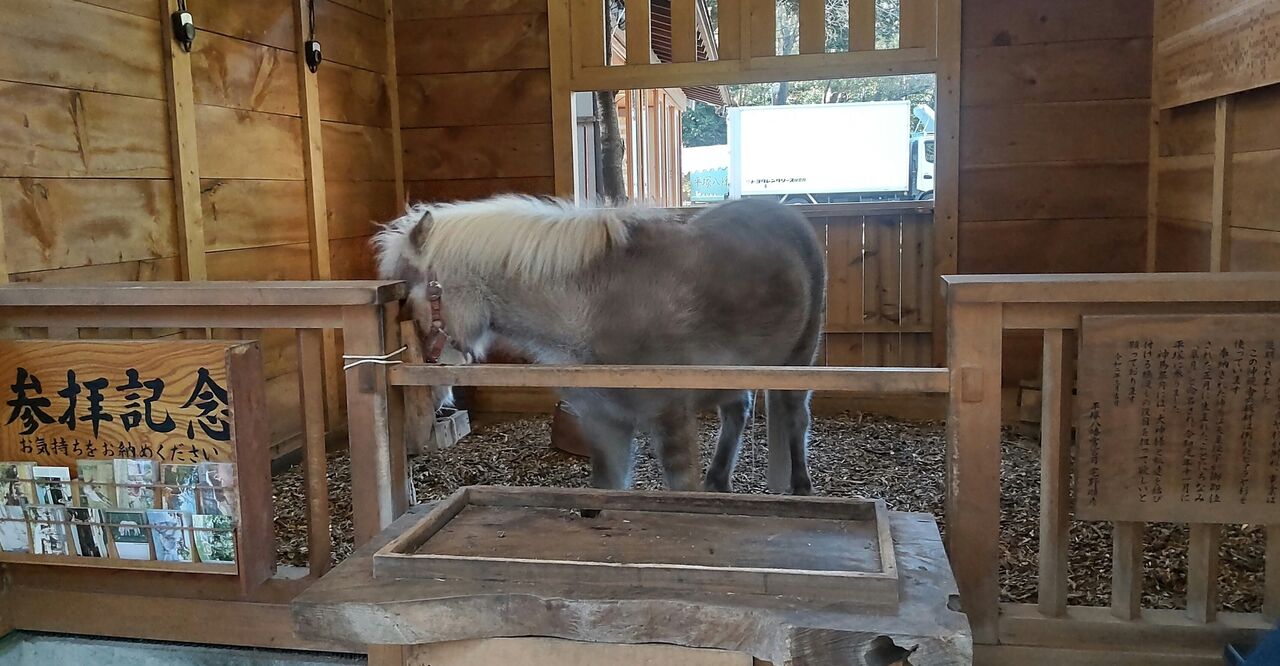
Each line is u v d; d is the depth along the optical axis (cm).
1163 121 389
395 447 202
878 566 148
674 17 429
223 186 338
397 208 471
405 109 466
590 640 137
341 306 196
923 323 446
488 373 191
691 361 223
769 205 302
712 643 134
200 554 202
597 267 215
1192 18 345
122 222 288
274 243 370
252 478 202
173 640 215
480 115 459
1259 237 288
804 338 293
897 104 663
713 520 173
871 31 414
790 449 316
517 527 171
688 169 1138
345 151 422
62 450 203
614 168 477
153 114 303
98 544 205
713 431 422
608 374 184
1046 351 178
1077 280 171
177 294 200
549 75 450
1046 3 401
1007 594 243
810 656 126
